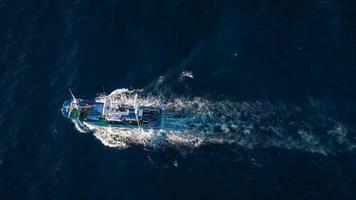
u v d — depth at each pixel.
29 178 95.69
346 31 110.75
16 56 115.81
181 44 113.25
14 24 122.44
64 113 103.69
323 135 94.75
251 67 107.00
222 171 93.00
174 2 121.62
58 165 96.94
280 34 111.88
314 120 96.88
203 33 114.69
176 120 100.50
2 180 95.81
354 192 87.69
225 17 116.75
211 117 100.31
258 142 95.88
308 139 94.69
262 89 103.19
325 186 89.00
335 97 99.81
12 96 108.75
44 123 103.81
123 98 104.81
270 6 117.44
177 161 95.31
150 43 114.31
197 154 95.94
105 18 120.75
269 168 92.38
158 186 92.25
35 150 99.75
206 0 120.62
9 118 105.06
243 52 109.62
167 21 118.06
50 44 117.44
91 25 119.75
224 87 104.44
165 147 97.75
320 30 111.25
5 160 98.56
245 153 94.88
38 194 93.19
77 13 123.00
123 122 100.62
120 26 118.69
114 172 95.06
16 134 102.44
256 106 100.81
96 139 100.62
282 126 97.12
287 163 92.50
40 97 108.06
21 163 97.94
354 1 116.50
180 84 105.94
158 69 109.25
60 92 108.19
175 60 110.50
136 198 91.06
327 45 108.44
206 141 97.50
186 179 92.62
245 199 88.94
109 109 101.12
